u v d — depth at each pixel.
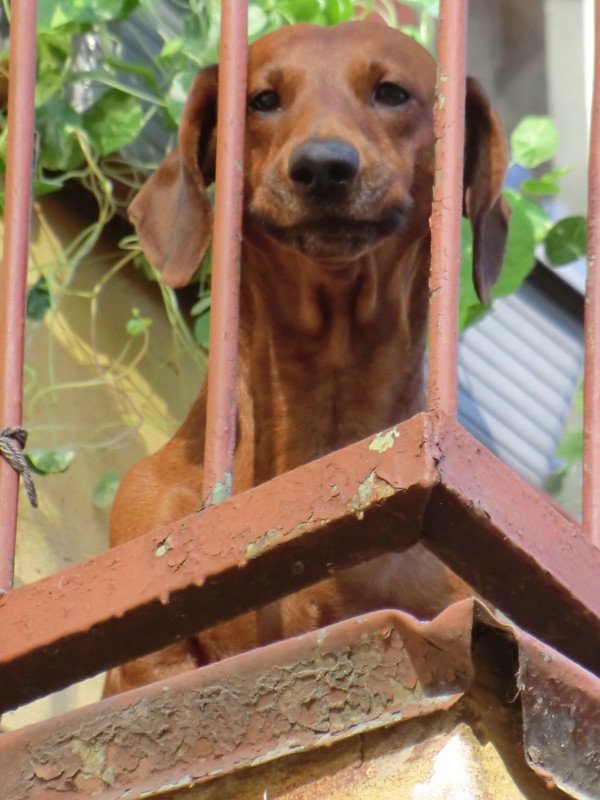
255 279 3.59
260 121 3.54
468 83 3.77
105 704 2.15
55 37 4.40
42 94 4.40
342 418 3.62
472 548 2.11
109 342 4.65
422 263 3.72
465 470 2.04
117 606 2.23
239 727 2.06
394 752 1.96
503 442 5.46
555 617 2.21
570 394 5.83
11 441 2.54
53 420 4.40
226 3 2.57
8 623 2.33
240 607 2.23
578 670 1.97
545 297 6.01
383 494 2.02
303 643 2.04
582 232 4.96
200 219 3.71
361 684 2.00
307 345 3.59
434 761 1.92
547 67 6.63
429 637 1.95
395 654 1.98
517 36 6.70
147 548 2.25
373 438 2.07
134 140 4.73
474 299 4.68
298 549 2.12
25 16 2.72
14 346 2.60
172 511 3.37
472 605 1.92
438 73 2.36
